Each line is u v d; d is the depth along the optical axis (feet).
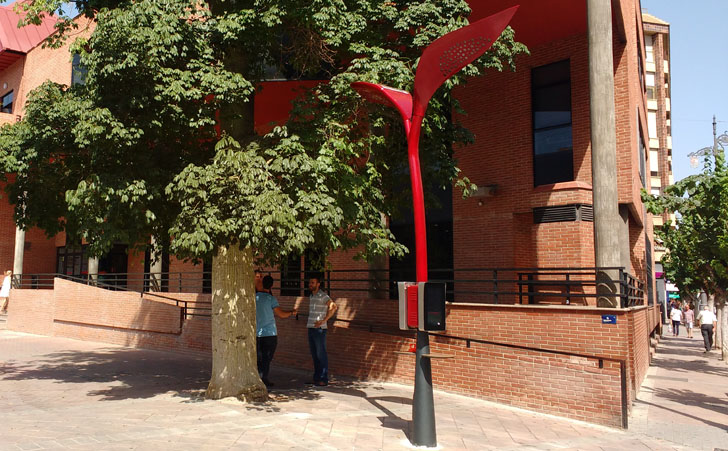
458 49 21.99
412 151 22.82
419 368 21.98
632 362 32.32
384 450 21.11
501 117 48.80
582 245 43.16
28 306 70.64
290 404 28.50
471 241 48.93
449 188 51.13
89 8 29.55
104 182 25.17
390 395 31.91
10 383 34.53
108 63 25.11
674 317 116.16
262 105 51.34
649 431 26.68
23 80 91.66
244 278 29.71
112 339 58.54
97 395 30.53
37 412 25.88
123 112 26.25
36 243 95.61
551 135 46.62
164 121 27.09
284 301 43.60
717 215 52.75
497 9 41.60
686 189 52.65
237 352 29.30
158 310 53.67
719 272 58.70
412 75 29.37
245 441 21.31
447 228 51.08
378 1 31.68
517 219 47.60
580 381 28.35
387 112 31.07
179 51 26.94
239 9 29.09
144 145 27.91
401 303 22.48
